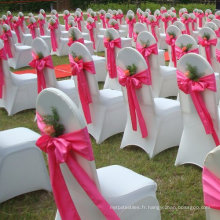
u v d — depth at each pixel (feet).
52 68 13.43
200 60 8.89
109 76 17.90
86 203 6.69
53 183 6.48
